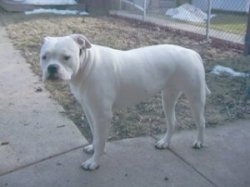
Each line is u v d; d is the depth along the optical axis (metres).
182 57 1.55
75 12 5.38
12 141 1.74
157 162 1.59
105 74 1.42
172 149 1.68
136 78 1.49
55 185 1.44
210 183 1.46
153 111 2.05
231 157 1.64
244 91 2.35
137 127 1.87
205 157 1.63
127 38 3.74
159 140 1.73
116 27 4.29
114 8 5.62
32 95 2.27
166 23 4.48
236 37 3.69
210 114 2.03
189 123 1.92
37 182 1.45
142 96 1.54
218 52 3.27
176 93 1.63
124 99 1.51
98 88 1.41
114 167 1.55
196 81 1.56
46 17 4.85
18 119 1.95
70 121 1.93
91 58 1.39
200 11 5.35
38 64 2.84
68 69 1.31
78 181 1.46
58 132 1.82
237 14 5.51
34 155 1.62
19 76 2.60
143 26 4.42
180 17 4.95
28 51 3.21
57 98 2.22
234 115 2.03
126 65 1.47
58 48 1.29
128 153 1.65
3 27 4.18
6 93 2.31
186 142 1.75
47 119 1.96
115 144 1.72
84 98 1.43
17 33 3.87
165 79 1.56
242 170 1.55
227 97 2.25
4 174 1.50
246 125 1.92
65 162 1.58
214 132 1.84
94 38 3.68
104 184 1.45
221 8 5.68
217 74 2.64
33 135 1.79
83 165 1.54
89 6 5.57
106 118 1.46
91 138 1.78
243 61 3.00
